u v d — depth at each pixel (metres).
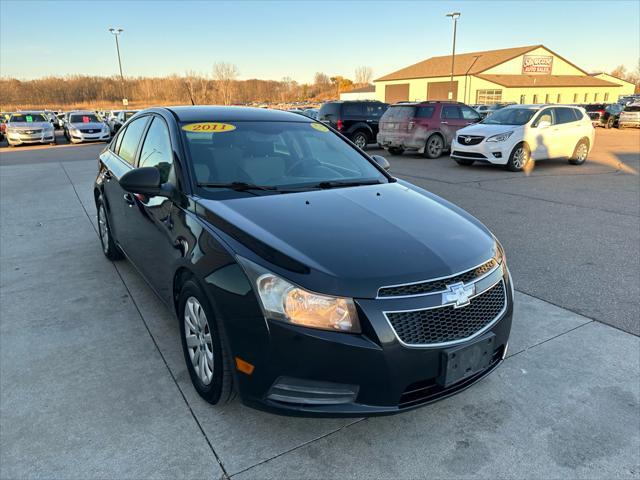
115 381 2.90
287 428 2.52
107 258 5.03
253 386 2.24
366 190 3.27
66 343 3.33
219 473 2.22
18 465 2.25
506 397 2.79
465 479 2.21
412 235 2.54
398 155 15.60
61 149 18.77
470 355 2.30
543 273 4.64
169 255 2.90
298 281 2.14
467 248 2.51
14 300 4.01
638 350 3.27
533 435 2.49
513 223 6.49
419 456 2.34
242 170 3.20
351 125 16.52
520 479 2.21
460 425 2.57
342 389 2.15
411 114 14.35
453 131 14.71
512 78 55.44
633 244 5.53
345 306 2.12
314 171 3.46
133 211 3.64
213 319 2.41
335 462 2.30
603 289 4.26
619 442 2.44
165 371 3.01
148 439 2.43
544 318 3.72
